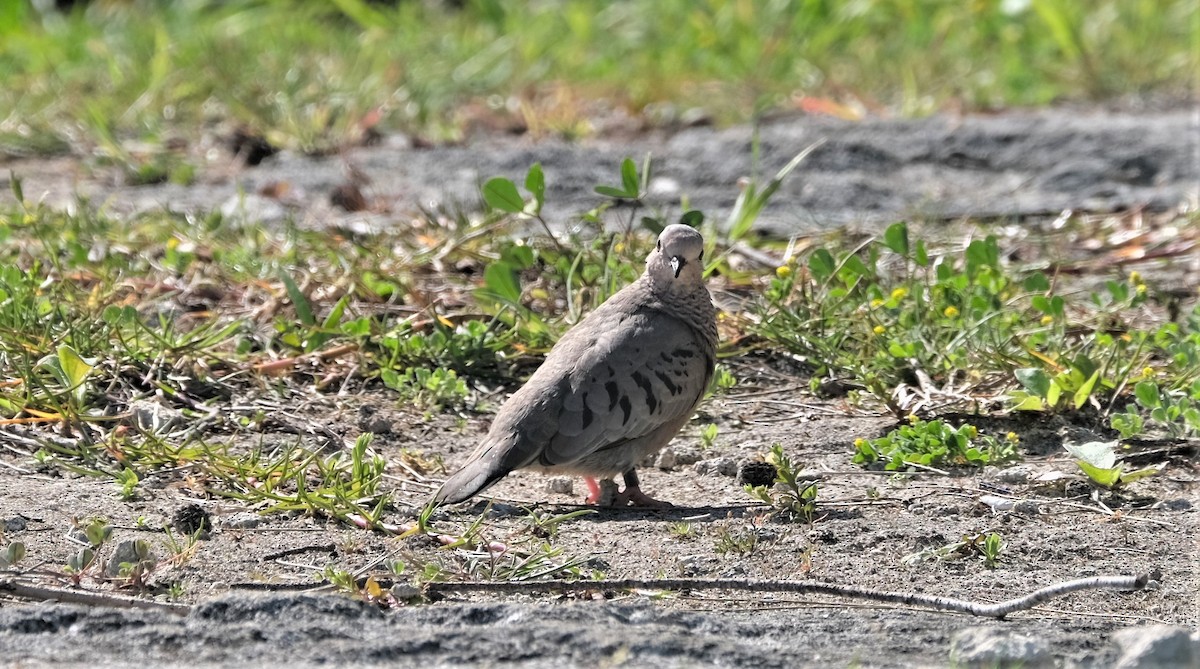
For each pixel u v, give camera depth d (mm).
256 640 7188
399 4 29297
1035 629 7707
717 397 11852
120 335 11438
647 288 10195
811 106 23109
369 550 8805
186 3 27922
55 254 13180
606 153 20000
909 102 23203
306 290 13125
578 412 9539
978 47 26422
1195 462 10328
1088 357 11703
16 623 7285
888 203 17797
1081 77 24703
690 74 24453
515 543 8977
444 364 12008
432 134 21703
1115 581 7695
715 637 7430
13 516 9055
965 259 14234
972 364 11836
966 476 10219
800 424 11328
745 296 13602
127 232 14688
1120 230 16141
